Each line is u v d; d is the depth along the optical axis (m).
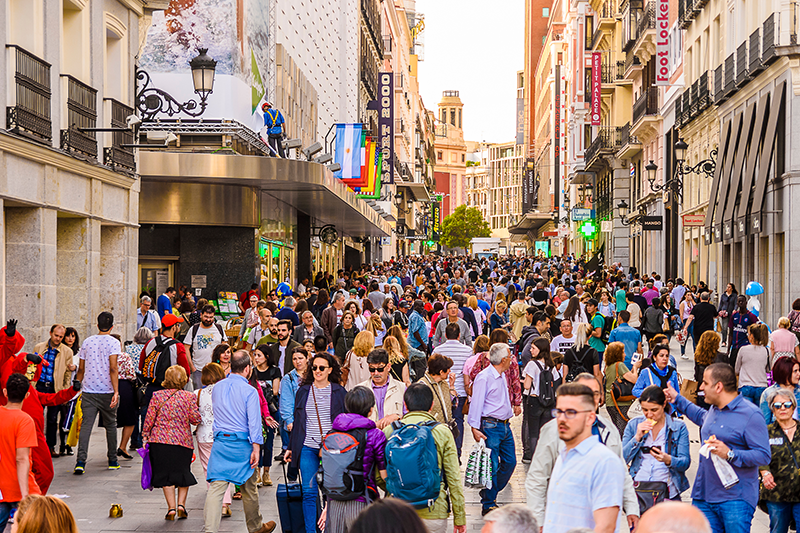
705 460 8.60
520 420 20.41
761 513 12.36
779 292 32.59
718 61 43.41
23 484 9.27
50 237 18.69
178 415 11.91
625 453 9.16
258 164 29.00
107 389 14.74
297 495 10.70
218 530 11.53
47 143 18.34
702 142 46.09
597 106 71.56
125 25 23.66
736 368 14.91
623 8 68.06
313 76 51.16
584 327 14.75
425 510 8.83
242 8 31.70
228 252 31.39
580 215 79.50
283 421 11.49
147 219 30.08
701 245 46.41
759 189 33.03
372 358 11.63
